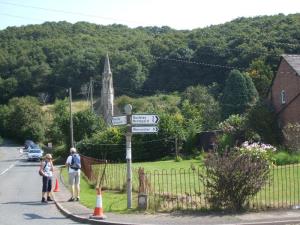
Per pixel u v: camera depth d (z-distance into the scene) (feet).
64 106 304.30
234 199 50.21
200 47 298.35
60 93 372.17
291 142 109.70
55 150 236.63
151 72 344.69
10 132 388.57
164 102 307.58
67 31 385.50
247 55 262.26
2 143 373.40
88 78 363.15
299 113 143.54
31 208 59.47
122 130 183.93
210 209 50.42
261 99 169.27
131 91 347.36
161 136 175.94
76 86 366.02
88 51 362.74
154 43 346.95
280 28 247.70
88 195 69.21
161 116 179.11
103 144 183.83
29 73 384.68
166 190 63.87
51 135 281.54
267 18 266.98
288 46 240.53
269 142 147.13
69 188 82.58
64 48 371.76
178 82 325.83
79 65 363.15
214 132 161.99
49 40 374.63
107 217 48.60
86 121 218.59
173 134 174.50
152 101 319.27
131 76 345.92
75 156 65.16
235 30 277.64
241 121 153.17
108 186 76.48
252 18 280.31
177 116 182.80
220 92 287.28
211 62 288.30
